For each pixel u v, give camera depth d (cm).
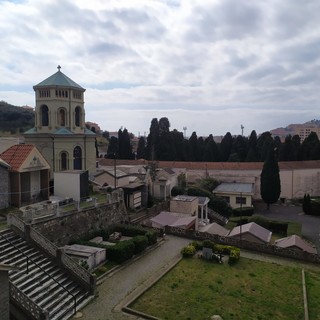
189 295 2069
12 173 2944
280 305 1998
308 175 6638
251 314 1875
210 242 3000
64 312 1742
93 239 2842
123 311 1830
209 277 2375
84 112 4747
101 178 4416
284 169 6475
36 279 1873
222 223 4672
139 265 2541
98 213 3091
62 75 4559
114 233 3098
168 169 5838
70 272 2030
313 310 1956
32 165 3119
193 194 5234
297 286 2292
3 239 2100
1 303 1383
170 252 2905
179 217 3853
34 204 3078
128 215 3725
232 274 2459
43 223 2438
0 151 3791
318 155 7762
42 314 1473
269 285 2291
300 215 5359
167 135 8200
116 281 2217
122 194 3638
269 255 3012
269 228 4325
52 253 2081
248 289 2206
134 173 5109
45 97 4391
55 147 4250
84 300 1908
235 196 5619
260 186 6147
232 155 8406
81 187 3547
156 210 4350
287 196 6500
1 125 10188
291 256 2953
